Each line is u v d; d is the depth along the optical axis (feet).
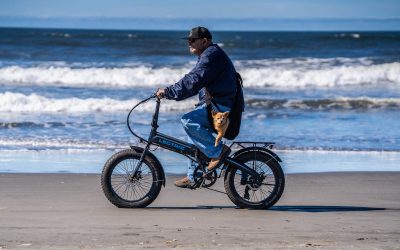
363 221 55.83
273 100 158.30
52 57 275.80
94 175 79.41
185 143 60.90
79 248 43.34
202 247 43.93
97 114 138.82
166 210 60.54
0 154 94.73
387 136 116.67
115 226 52.08
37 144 103.50
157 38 505.25
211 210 60.90
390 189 73.46
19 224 52.13
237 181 70.69
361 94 180.24
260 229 51.65
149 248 43.50
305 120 134.62
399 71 209.15
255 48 380.99
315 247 44.14
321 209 62.13
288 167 87.81
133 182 62.39
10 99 145.18
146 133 115.03
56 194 67.26
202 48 59.93
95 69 201.36
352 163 91.71
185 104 151.64
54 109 143.74
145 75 200.44
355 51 359.25
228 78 59.16
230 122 60.03
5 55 278.46
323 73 206.49
